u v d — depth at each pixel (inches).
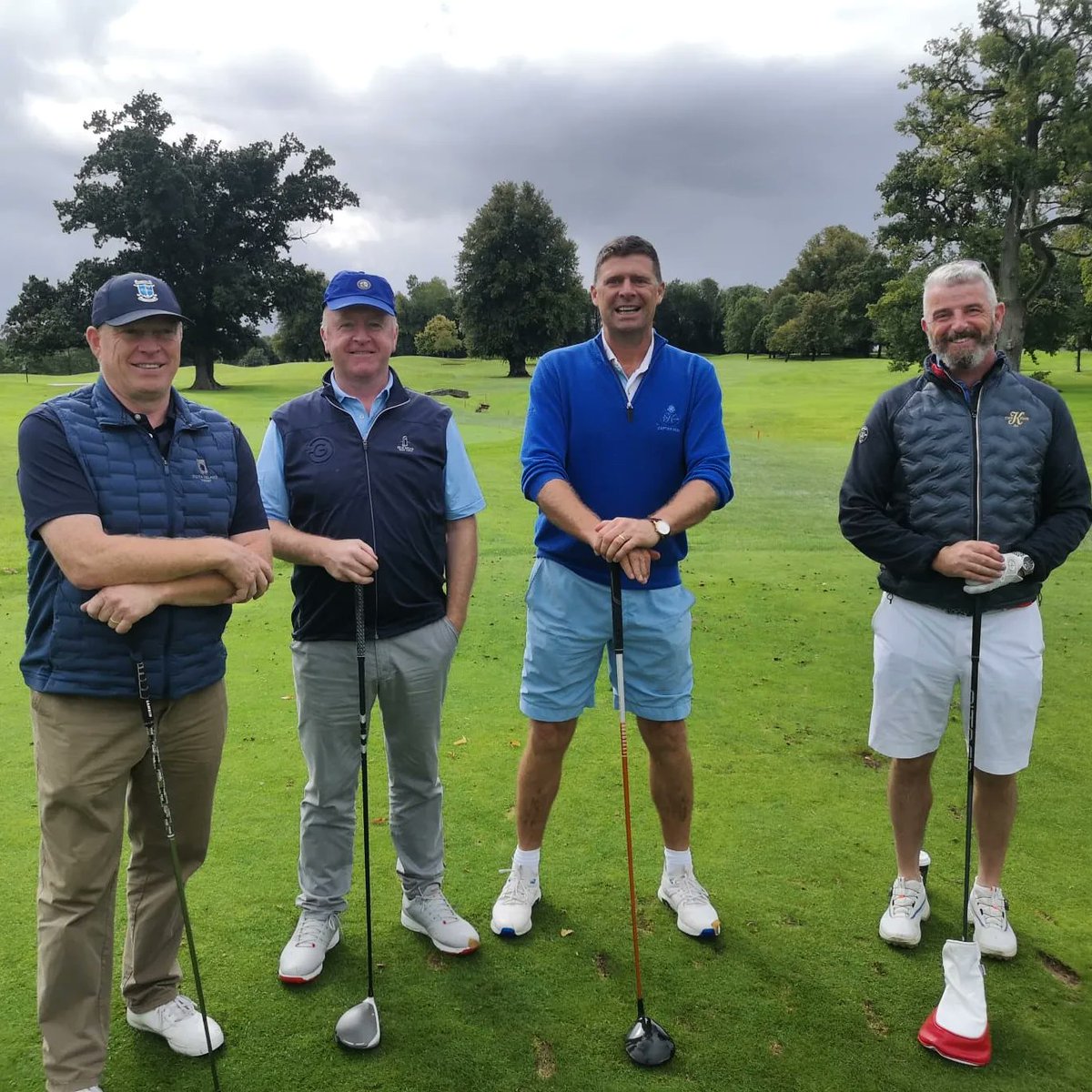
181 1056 92.8
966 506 104.6
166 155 1611.7
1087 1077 91.5
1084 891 122.4
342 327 102.9
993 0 1151.6
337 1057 92.7
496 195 2159.2
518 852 118.6
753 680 204.1
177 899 95.7
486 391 1533.0
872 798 148.5
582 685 117.1
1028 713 106.5
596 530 105.9
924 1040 94.9
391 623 105.6
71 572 80.4
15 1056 91.0
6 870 122.9
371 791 153.9
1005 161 1133.1
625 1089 89.0
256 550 94.4
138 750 87.3
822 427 956.0
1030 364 2041.1
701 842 134.6
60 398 85.3
